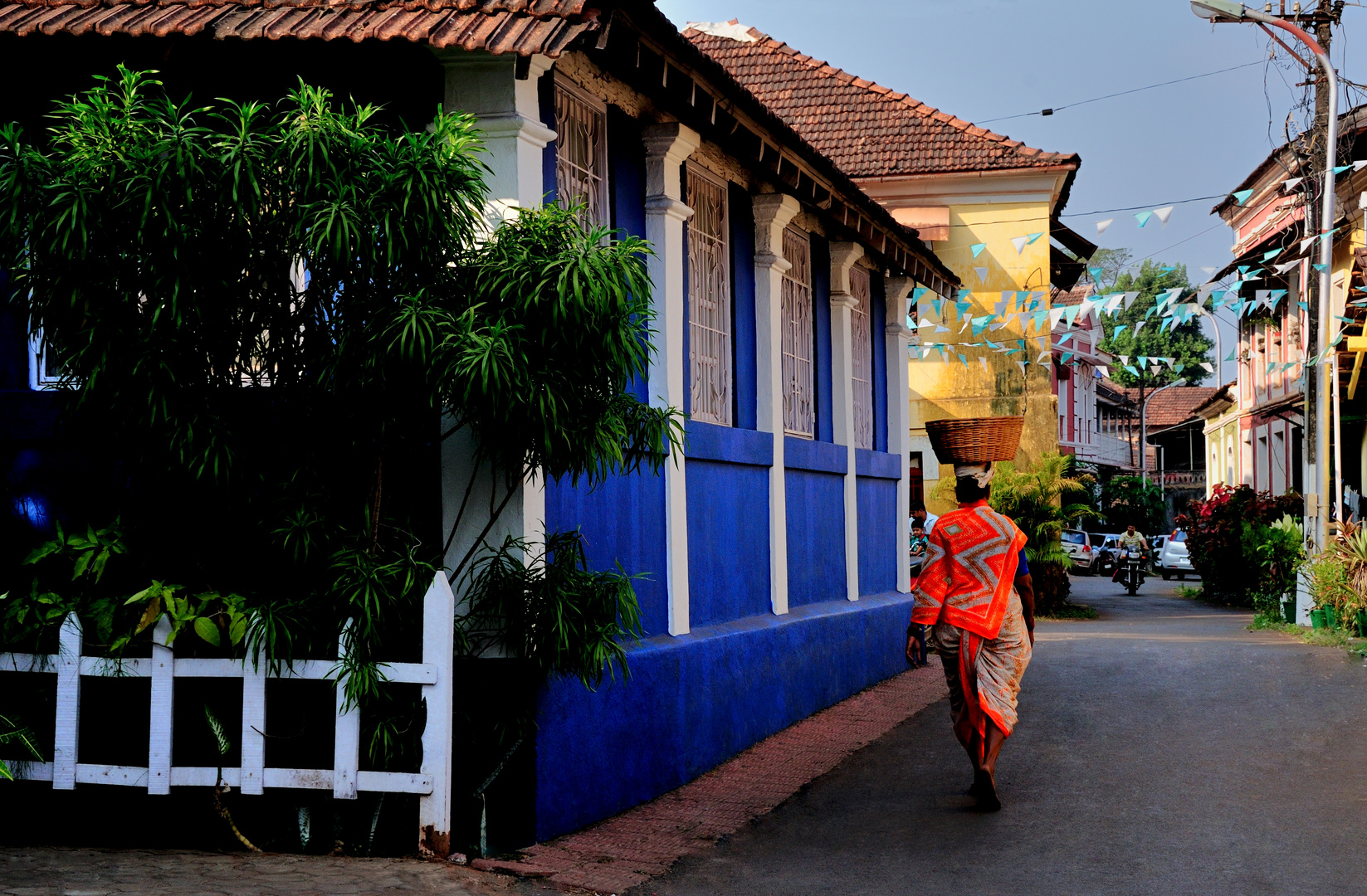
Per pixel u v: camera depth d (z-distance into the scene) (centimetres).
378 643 530
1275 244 2252
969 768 788
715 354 887
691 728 781
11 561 620
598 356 530
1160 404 6475
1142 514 4478
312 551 533
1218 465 4059
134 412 512
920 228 2370
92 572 570
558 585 568
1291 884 530
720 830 649
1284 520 2019
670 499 786
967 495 706
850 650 1123
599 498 692
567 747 630
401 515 597
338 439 548
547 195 637
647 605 756
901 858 589
